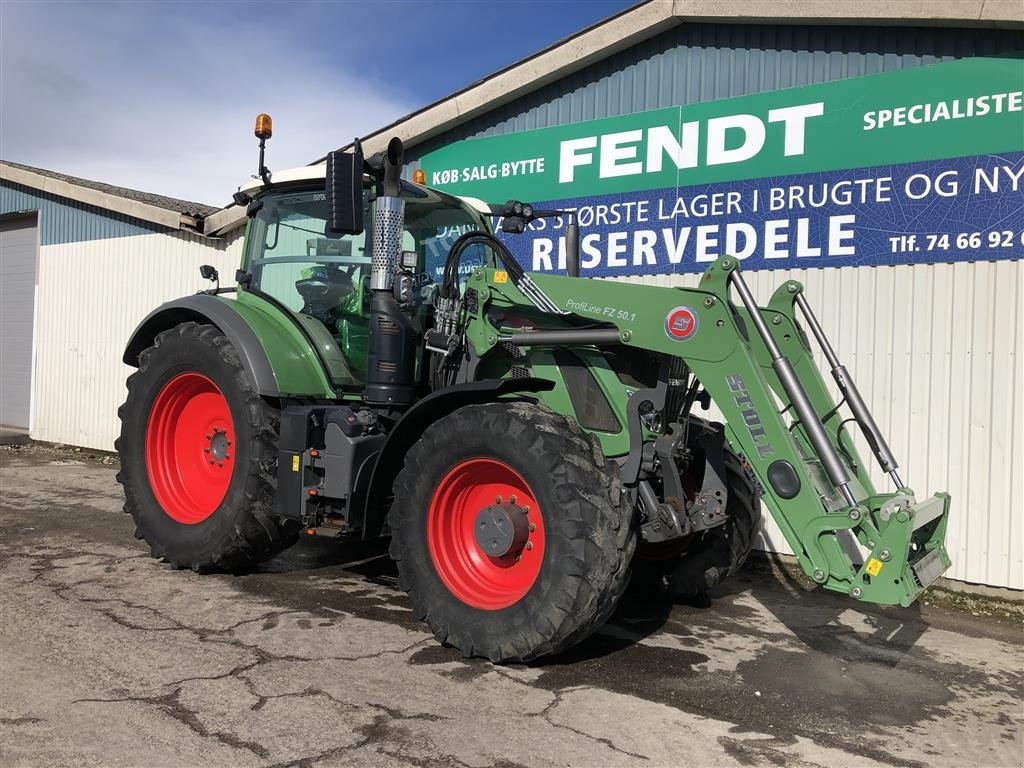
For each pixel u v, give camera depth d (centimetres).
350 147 761
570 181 669
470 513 369
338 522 411
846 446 399
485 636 335
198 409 494
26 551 505
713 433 398
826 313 555
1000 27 492
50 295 1072
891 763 271
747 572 546
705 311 345
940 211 514
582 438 337
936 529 363
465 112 707
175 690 300
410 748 263
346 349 462
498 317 405
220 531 442
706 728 291
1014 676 365
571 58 645
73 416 1040
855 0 522
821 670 360
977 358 504
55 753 250
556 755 263
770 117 574
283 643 355
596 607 316
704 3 577
